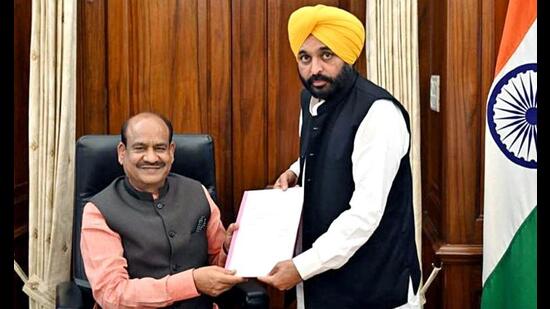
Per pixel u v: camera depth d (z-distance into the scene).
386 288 2.19
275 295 3.35
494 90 2.63
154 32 3.25
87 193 2.64
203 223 2.40
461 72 2.81
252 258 2.22
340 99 2.20
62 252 3.07
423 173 3.31
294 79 3.28
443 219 2.89
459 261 2.85
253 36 3.25
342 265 2.15
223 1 3.24
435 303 3.09
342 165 2.17
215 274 2.19
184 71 3.27
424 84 3.26
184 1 3.24
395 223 2.19
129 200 2.31
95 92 3.26
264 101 3.28
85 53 3.24
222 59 3.26
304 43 2.14
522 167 2.59
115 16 3.24
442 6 2.89
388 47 3.00
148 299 2.19
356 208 2.10
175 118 3.28
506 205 2.63
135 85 3.27
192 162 2.73
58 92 3.03
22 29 3.16
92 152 2.65
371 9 3.00
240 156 3.30
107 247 2.24
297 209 2.28
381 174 2.10
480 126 2.82
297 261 2.12
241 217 2.35
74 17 3.03
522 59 2.57
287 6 3.25
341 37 2.10
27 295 3.23
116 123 3.28
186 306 2.29
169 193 2.37
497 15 2.79
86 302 2.46
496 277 2.65
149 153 2.26
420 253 3.03
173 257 2.30
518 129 2.59
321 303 2.23
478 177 2.84
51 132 3.02
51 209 3.05
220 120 3.28
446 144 2.84
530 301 2.57
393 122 2.13
